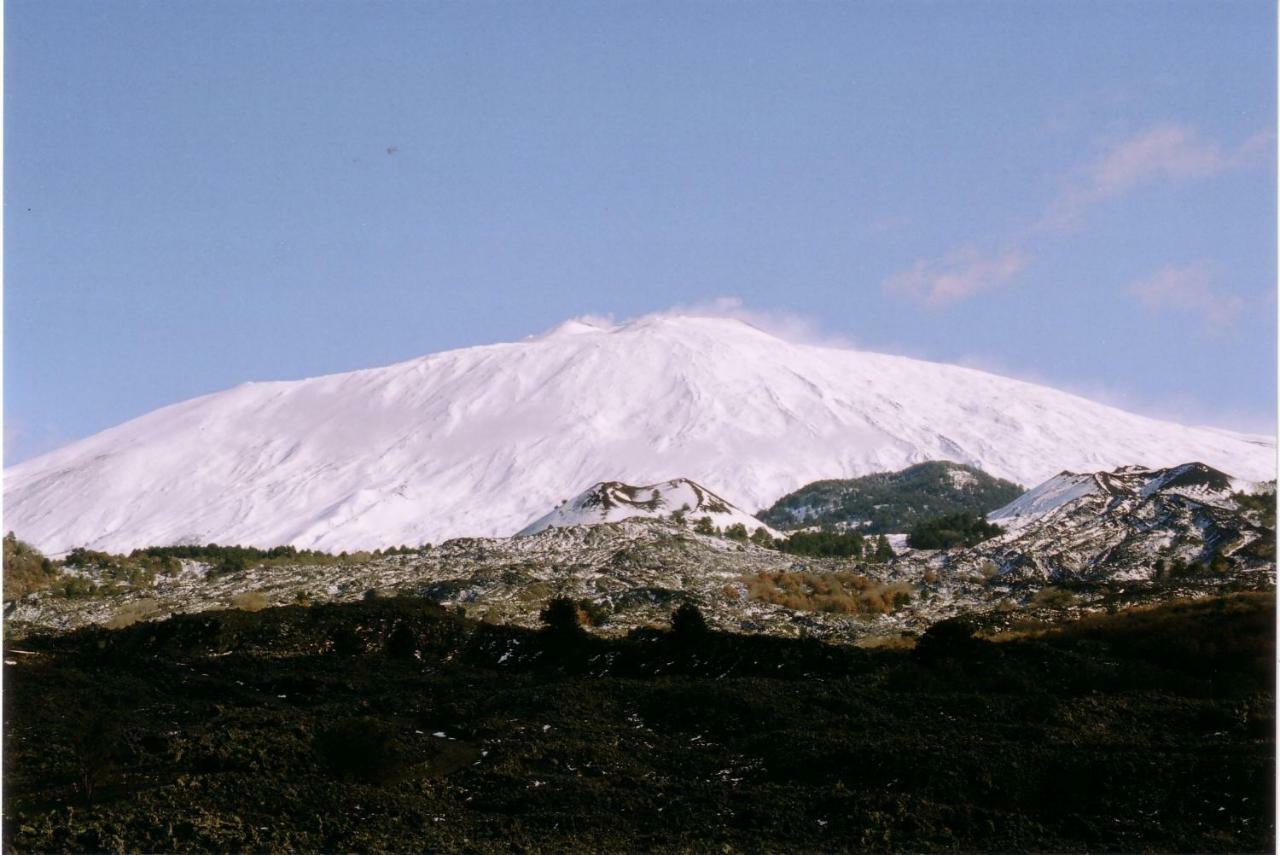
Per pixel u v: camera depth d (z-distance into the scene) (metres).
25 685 50.53
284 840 35.53
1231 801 37.31
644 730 45.25
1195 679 49.12
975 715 45.44
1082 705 45.84
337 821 36.88
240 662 56.34
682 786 39.94
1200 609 58.47
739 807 38.12
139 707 49.53
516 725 45.03
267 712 47.69
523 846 35.56
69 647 59.66
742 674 52.91
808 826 36.84
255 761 40.50
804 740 42.12
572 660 56.88
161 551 103.62
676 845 35.59
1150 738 42.75
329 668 56.09
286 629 60.16
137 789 39.03
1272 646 51.22
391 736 40.97
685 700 46.91
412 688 52.38
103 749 39.62
